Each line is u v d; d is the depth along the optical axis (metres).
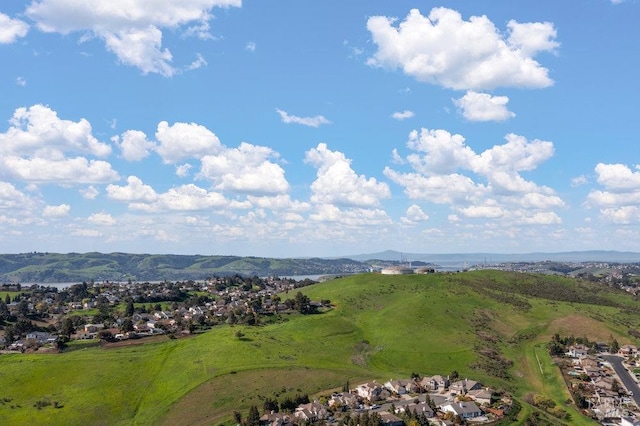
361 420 145.75
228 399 172.62
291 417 155.88
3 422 161.38
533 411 168.00
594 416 169.75
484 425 153.25
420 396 175.25
